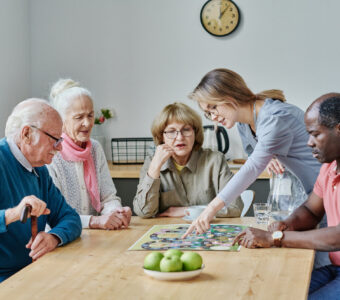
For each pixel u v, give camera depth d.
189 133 2.34
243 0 4.29
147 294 1.21
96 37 4.47
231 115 2.20
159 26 4.40
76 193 2.32
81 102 2.24
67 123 2.27
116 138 4.47
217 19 4.31
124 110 4.49
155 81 4.44
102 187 2.43
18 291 1.25
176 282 1.31
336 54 4.21
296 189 2.33
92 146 2.42
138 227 2.06
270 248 1.66
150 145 4.26
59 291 1.25
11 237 1.80
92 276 1.37
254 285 1.28
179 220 2.21
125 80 4.47
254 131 2.30
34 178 1.92
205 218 1.87
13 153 1.83
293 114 2.12
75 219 1.89
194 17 4.36
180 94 4.42
